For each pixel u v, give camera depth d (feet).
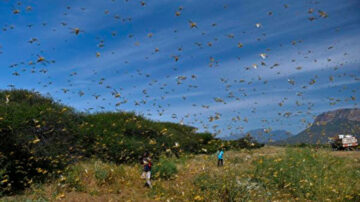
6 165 28.71
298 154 38.96
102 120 59.67
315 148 42.78
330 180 31.35
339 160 40.50
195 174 36.04
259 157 42.14
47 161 34.09
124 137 54.65
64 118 43.45
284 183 31.42
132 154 51.19
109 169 35.70
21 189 29.55
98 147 46.21
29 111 37.37
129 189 31.40
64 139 40.57
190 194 27.89
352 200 26.35
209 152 71.67
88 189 29.71
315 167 34.35
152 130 65.92
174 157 55.11
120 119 64.54
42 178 32.12
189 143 72.49
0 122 30.94
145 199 28.04
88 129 48.65
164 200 27.55
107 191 29.86
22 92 57.41
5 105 37.50
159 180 34.96
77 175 32.04
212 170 37.04
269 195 27.99
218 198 25.70
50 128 38.52
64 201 25.50
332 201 26.25
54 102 56.03
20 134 32.40
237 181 28.99
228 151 67.26
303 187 29.55
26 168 32.19
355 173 35.01
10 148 31.37
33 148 32.89
